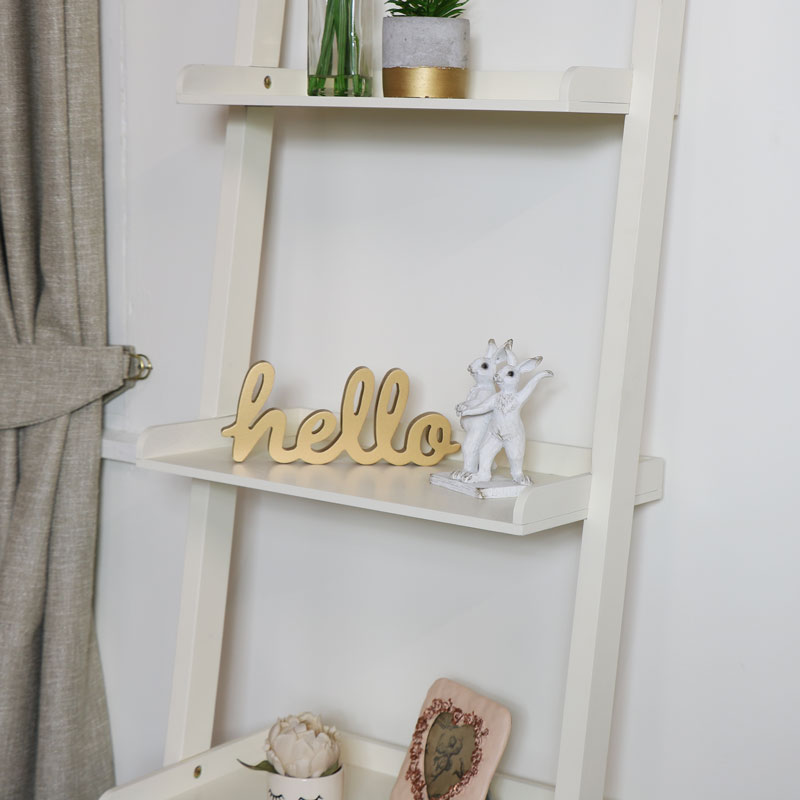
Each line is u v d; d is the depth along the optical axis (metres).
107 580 1.55
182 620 1.33
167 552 1.50
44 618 1.47
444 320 1.28
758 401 1.10
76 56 1.41
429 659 1.33
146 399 1.50
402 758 1.31
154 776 1.25
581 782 1.06
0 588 1.45
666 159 1.05
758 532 1.11
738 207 1.09
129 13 1.45
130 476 1.52
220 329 1.28
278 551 1.43
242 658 1.47
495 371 1.12
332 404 1.37
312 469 1.17
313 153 1.35
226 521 1.35
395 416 1.22
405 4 1.10
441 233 1.27
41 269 1.45
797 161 1.06
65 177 1.41
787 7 1.05
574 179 1.18
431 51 1.07
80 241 1.44
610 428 1.04
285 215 1.38
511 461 1.10
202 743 1.36
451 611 1.31
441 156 1.26
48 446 1.44
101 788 1.55
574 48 1.17
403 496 1.05
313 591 1.41
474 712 1.20
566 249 1.19
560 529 1.22
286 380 1.40
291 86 1.25
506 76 1.18
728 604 1.13
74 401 1.44
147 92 1.45
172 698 1.34
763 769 1.13
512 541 1.26
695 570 1.15
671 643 1.17
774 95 1.06
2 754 1.46
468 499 1.05
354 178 1.32
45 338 1.45
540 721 1.25
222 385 1.28
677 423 1.14
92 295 1.46
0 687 1.44
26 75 1.40
